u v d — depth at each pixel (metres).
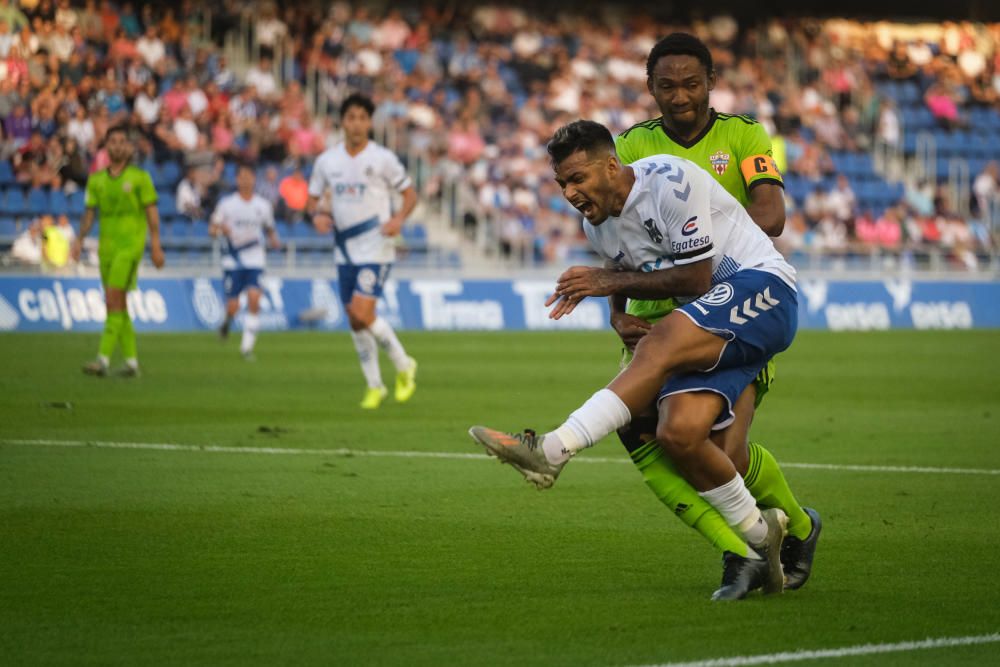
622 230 14.26
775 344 14.23
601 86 95.44
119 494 20.66
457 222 82.50
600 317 76.75
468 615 13.34
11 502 19.81
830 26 107.56
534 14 99.06
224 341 59.31
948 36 109.62
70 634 12.51
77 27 75.06
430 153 83.25
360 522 18.61
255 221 54.28
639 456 14.60
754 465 14.56
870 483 22.88
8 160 69.38
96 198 40.84
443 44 92.56
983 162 99.88
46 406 33.09
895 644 12.23
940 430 30.73
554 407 34.84
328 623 12.98
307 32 88.75
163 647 12.07
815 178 93.44
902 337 70.31
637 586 14.79
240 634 12.55
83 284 64.81
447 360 51.47
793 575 14.78
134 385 39.31
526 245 80.25
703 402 13.85
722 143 16.75
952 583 15.07
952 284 83.81
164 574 15.19
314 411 33.25
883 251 86.88
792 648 12.09
